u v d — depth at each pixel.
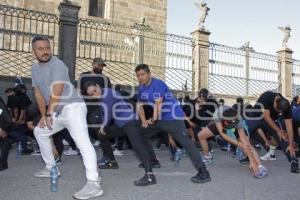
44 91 4.62
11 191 4.54
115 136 6.31
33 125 6.69
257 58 17.45
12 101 8.12
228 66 16.30
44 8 18.97
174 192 4.71
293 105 10.65
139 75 5.43
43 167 6.30
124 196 4.44
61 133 6.63
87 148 4.43
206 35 15.63
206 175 5.36
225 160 8.01
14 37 15.70
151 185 5.10
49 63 4.53
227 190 4.89
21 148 7.93
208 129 7.09
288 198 4.52
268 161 8.00
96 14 21.50
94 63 7.57
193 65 15.41
